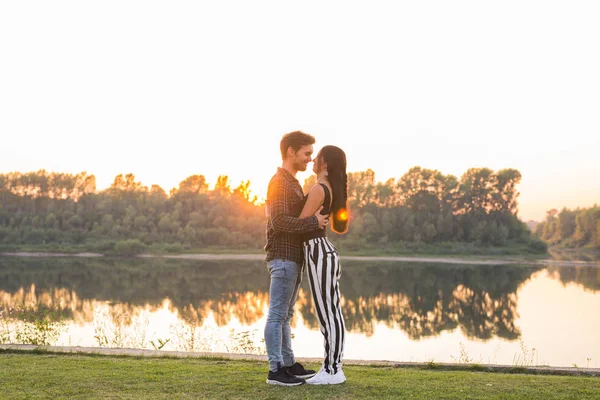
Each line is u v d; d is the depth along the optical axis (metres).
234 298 28.55
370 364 5.61
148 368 4.89
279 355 4.26
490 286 39.44
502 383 4.42
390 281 43.06
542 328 20.30
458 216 100.06
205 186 107.94
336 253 4.32
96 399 3.79
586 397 3.98
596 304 28.31
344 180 4.34
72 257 75.06
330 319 4.25
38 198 105.88
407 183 103.00
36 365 5.00
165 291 32.06
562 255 100.12
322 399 3.80
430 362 5.68
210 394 3.93
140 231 94.38
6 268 51.19
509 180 101.25
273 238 4.34
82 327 16.55
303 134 4.31
